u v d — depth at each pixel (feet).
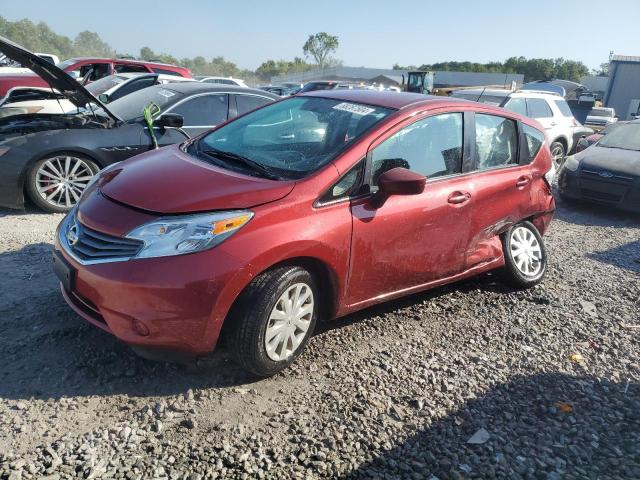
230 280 9.64
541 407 10.80
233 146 13.08
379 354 12.26
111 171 12.25
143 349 9.86
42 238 17.30
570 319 14.88
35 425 9.08
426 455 9.22
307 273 10.84
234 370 11.09
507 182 14.99
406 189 11.14
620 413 10.85
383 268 12.18
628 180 26.40
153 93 23.61
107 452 8.63
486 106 15.02
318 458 8.91
